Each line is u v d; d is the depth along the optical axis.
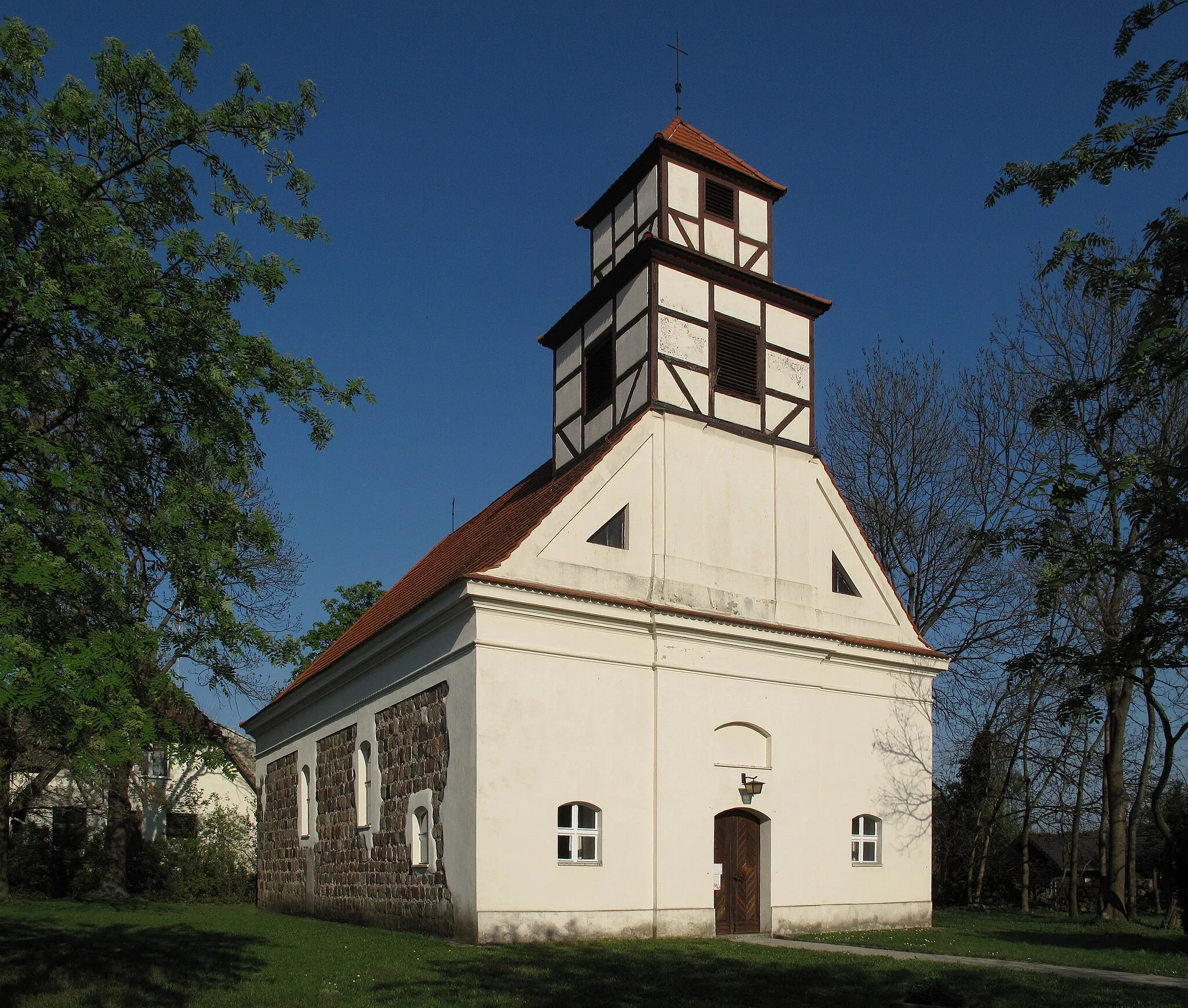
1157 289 9.71
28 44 11.80
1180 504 9.99
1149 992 13.09
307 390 12.94
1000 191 10.19
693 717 20.53
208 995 12.39
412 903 19.94
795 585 22.89
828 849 22.03
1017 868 46.16
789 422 23.77
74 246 10.78
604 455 20.75
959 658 31.83
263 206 13.30
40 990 12.58
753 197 24.66
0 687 8.82
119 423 11.60
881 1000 12.30
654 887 19.38
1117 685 26.08
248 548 13.10
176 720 11.36
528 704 18.64
